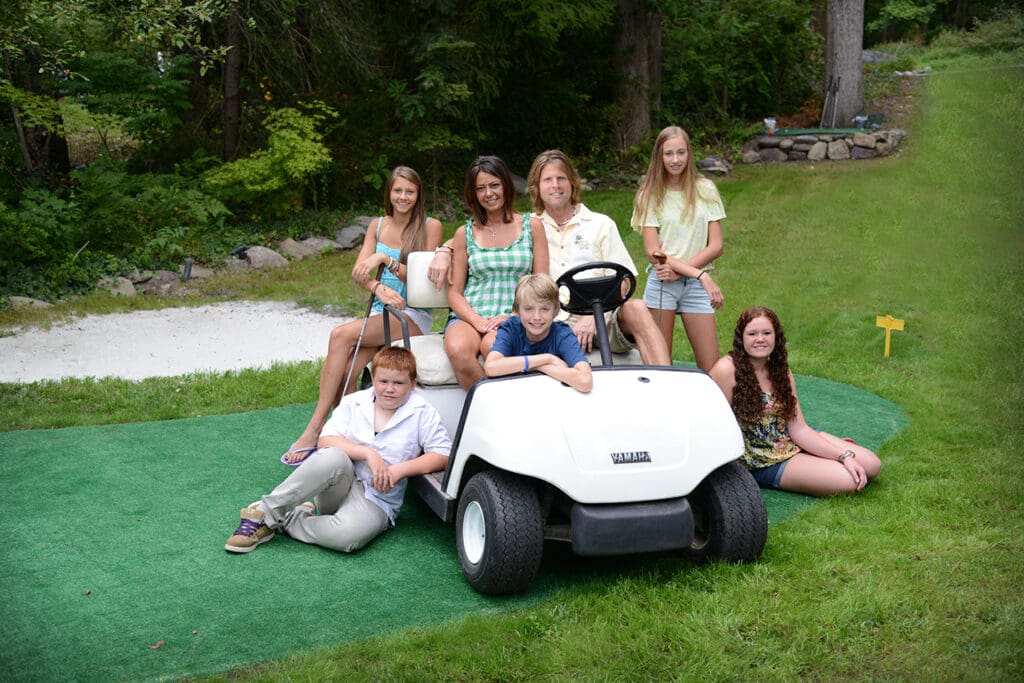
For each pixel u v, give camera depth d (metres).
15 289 8.48
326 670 2.67
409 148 12.27
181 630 2.91
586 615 2.99
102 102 10.54
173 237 9.77
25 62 9.73
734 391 4.01
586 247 4.34
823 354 6.41
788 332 6.96
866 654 2.74
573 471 2.99
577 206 4.41
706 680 2.62
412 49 11.66
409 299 4.16
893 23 17.97
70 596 3.14
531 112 13.62
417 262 4.14
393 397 3.57
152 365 6.52
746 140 14.54
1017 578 3.14
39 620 2.97
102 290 8.75
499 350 3.44
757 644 2.80
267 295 8.75
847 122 14.73
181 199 10.24
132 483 4.23
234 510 3.91
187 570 3.34
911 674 2.64
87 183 9.93
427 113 11.95
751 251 9.37
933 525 3.62
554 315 3.42
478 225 4.07
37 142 10.41
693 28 15.13
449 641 2.82
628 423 3.11
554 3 12.15
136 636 2.88
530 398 3.18
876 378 5.80
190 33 9.16
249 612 3.03
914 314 7.13
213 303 8.48
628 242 10.41
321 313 8.12
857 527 3.61
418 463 3.54
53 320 7.73
